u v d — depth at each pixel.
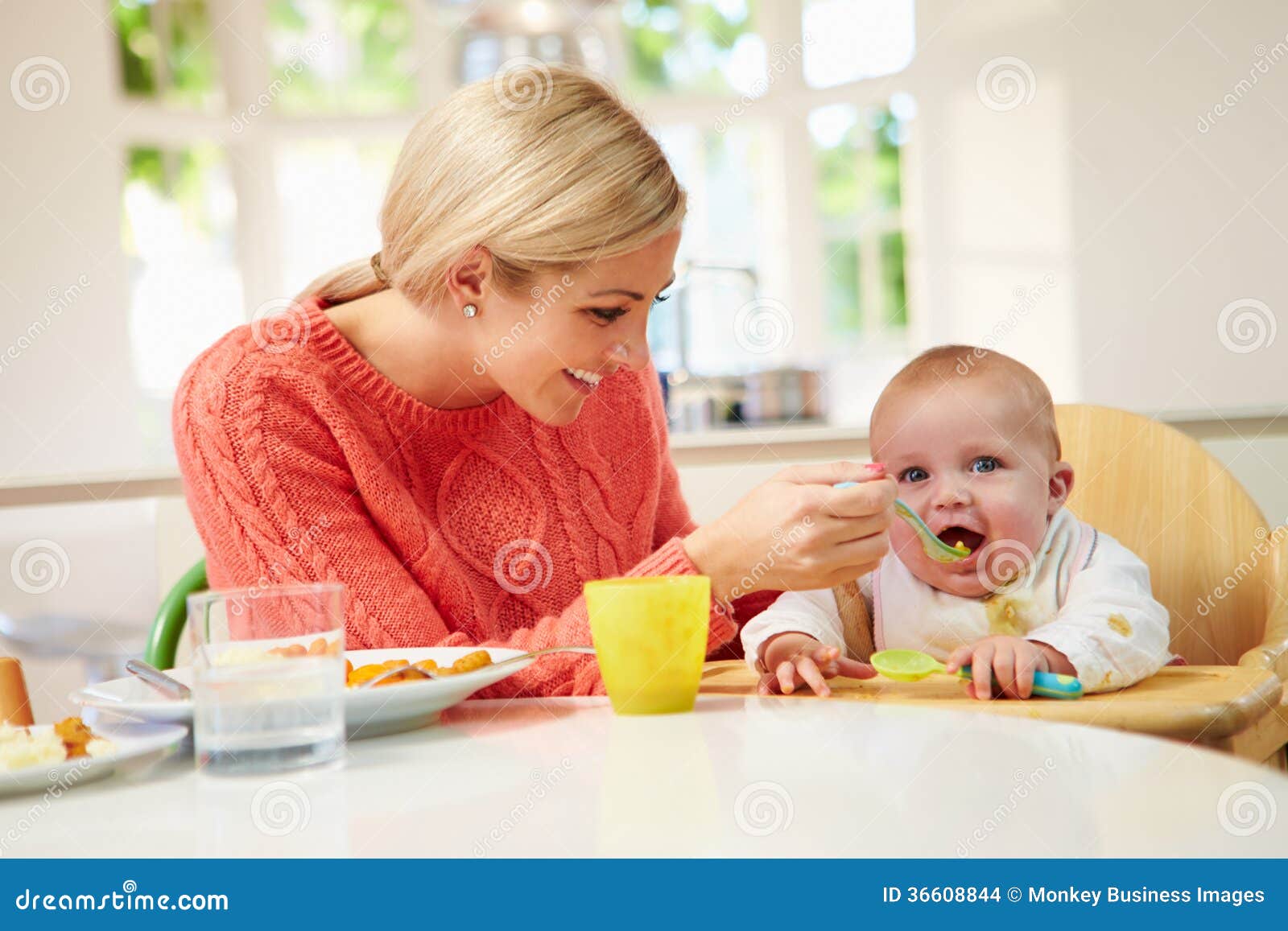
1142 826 0.46
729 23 4.95
